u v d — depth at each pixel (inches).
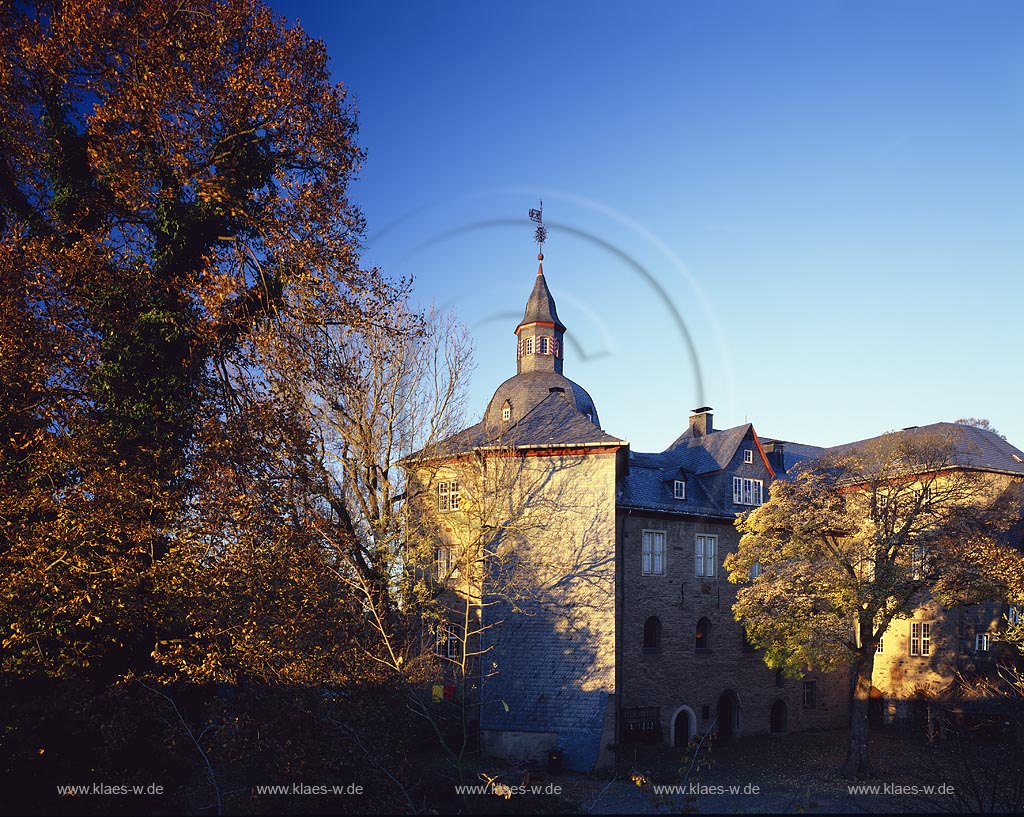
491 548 1163.9
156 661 772.6
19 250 788.0
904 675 1552.7
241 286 888.3
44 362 775.7
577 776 1045.2
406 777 789.9
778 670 1494.8
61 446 733.9
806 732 1497.3
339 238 960.3
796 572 1130.0
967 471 1127.0
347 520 977.5
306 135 967.0
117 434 809.5
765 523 1153.4
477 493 1090.1
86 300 823.7
